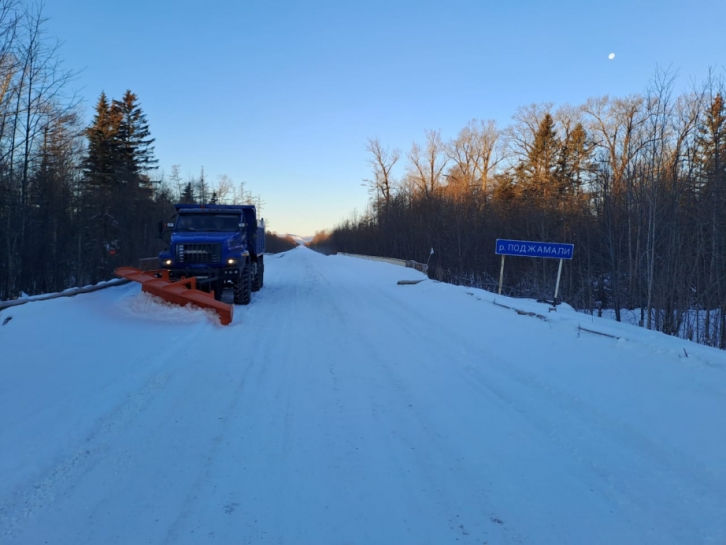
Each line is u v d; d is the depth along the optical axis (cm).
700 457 418
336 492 390
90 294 1300
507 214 3422
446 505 371
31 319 912
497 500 377
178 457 448
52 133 2144
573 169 4138
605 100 3553
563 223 2669
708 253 1480
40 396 573
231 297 1656
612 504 369
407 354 841
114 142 4044
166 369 721
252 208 1711
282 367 757
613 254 1814
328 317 1234
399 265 2966
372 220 5731
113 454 450
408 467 433
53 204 2409
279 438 493
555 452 459
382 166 5628
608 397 567
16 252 2019
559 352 754
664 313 1387
